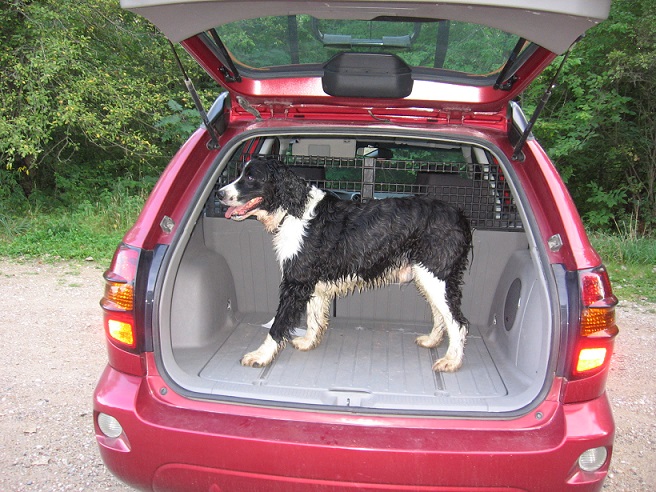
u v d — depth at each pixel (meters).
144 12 1.79
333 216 2.83
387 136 2.54
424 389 2.43
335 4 1.73
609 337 2.00
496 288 3.28
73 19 9.55
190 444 1.98
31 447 3.06
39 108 8.80
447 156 3.92
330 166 3.49
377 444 1.91
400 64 2.29
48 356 4.26
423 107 2.50
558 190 2.20
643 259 7.73
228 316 3.19
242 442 1.95
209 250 3.20
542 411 1.99
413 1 1.58
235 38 2.22
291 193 2.79
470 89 2.44
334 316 3.51
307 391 2.25
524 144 2.40
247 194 2.73
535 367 2.33
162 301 2.14
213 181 2.47
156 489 2.10
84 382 3.85
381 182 3.40
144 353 2.12
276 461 1.94
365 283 2.88
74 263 6.94
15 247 7.34
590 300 1.99
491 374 2.64
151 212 2.21
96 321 5.02
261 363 2.63
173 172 2.31
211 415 2.03
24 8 8.84
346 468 1.92
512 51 2.17
